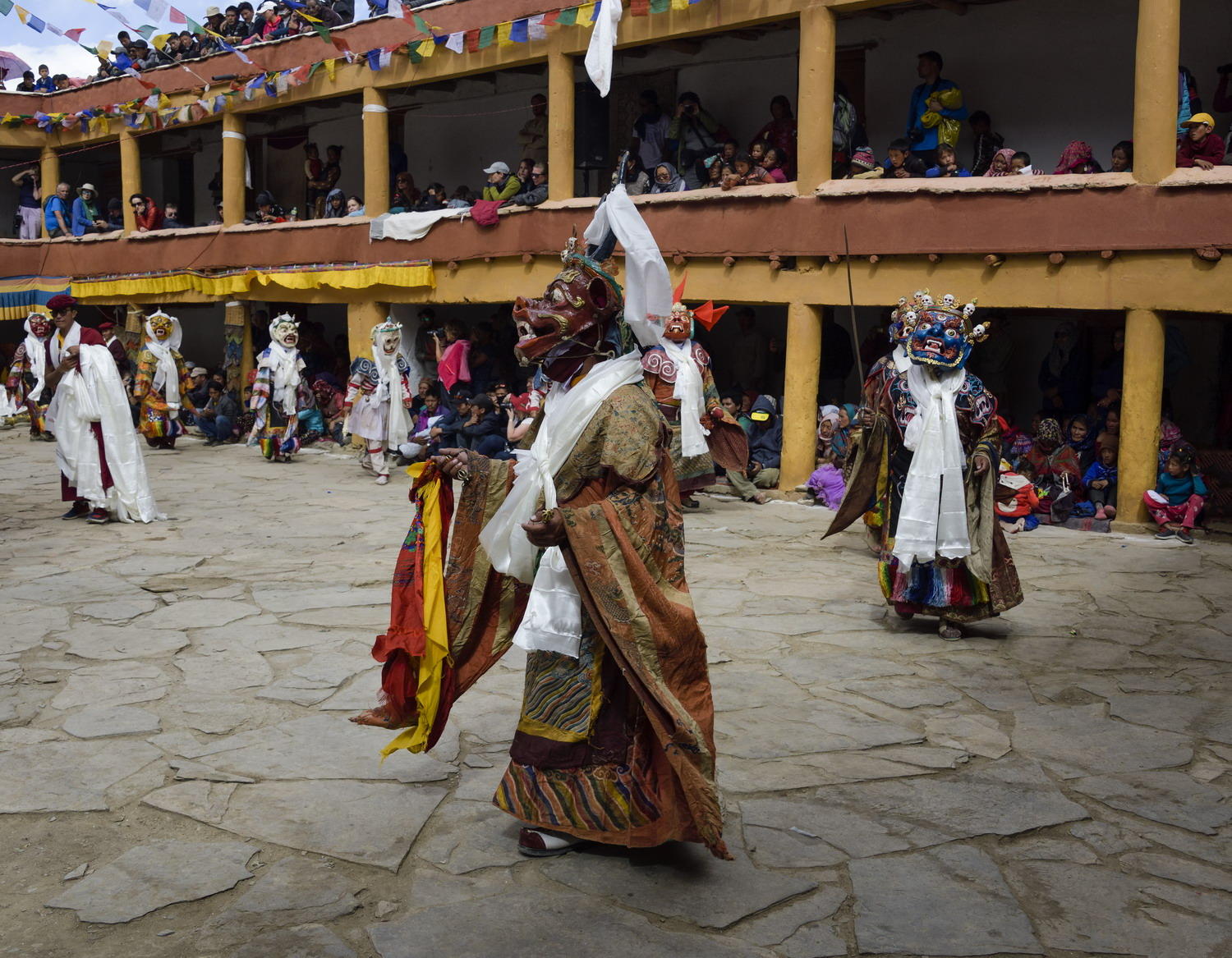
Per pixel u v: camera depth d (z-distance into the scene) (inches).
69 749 186.9
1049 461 444.1
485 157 727.1
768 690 223.9
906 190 456.1
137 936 129.3
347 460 636.7
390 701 151.3
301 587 309.7
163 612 280.8
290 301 723.4
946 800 170.7
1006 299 440.8
